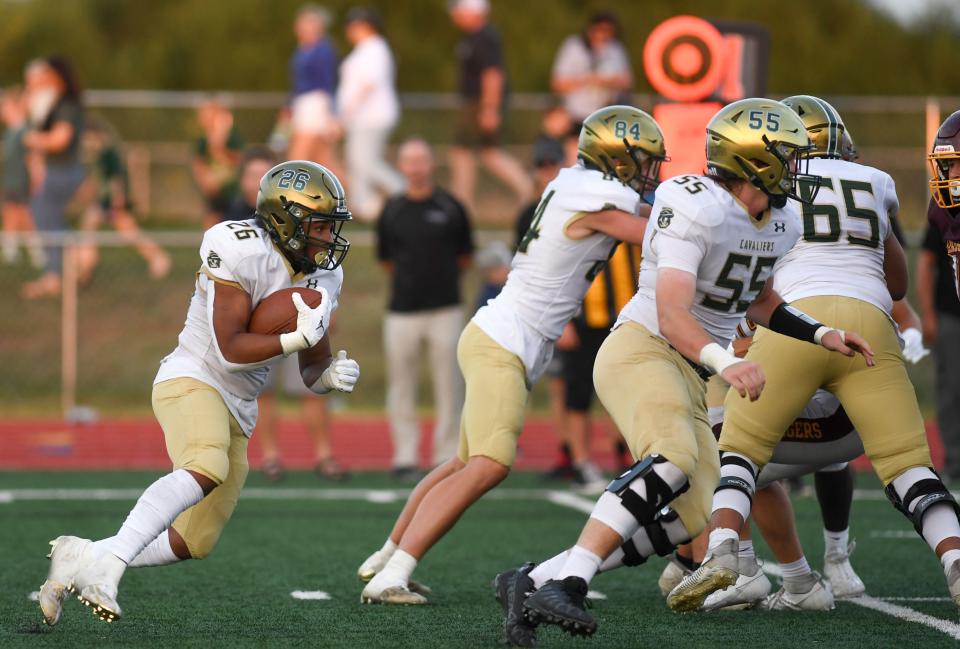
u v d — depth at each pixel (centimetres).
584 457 3206
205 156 4912
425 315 3275
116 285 5022
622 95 4091
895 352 1683
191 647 1526
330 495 3069
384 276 5153
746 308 1568
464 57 5241
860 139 5425
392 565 1823
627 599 1897
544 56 7544
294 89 5138
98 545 1519
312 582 2017
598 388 1578
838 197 1716
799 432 1762
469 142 5259
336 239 1609
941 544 1595
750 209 1522
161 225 5619
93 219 5116
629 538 1490
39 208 4791
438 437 3319
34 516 2708
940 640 1588
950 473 3259
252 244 1563
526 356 1806
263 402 3306
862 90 7675
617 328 1596
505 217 5544
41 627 1642
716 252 1498
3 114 5569
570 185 1781
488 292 3412
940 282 3181
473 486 1794
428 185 3272
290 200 1562
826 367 1664
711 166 1528
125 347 4878
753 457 1694
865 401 1658
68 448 3884
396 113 5069
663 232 1493
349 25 5047
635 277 3056
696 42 2573
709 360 1405
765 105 1518
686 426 1497
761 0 7844
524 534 2530
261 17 7738
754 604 1811
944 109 5472
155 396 1619
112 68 7575
